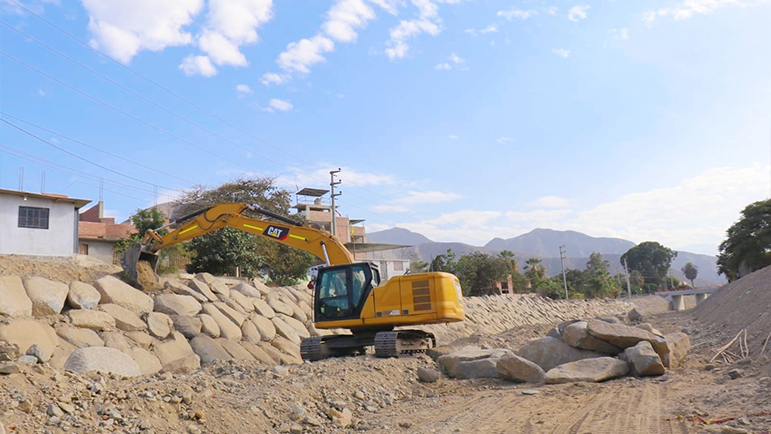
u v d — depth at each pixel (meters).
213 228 17.05
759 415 7.05
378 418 8.80
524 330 26.41
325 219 67.75
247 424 7.46
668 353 12.03
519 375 11.62
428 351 15.51
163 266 21.47
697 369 11.69
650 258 155.25
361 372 11.13
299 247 15.92
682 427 6.94
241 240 29.08
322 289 15.12
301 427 7.87
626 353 11.65
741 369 10.67
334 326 14.77
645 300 85.19
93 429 6.03
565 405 8.88
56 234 27.91
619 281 126.44
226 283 23.33
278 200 41.88
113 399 6.72
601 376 10.84
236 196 41.03
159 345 14.65
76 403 6.43
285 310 21.77
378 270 15.61
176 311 16.44
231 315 18.19
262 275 34.69
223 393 8.66
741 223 60.66
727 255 62.66
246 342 17.44
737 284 27.16
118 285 15.79
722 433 6.41
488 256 69.31
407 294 14.24
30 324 12.35
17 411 5.87
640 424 7.26
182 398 7.26
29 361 7.98
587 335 12.79
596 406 8.61
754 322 15.22
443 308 14.05
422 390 11.16
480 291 66.38
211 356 15.16
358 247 65.06
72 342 12.91
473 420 8.23
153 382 7.98
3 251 26.20
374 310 14.38
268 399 8.41
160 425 6.61
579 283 100.56
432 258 73.50
